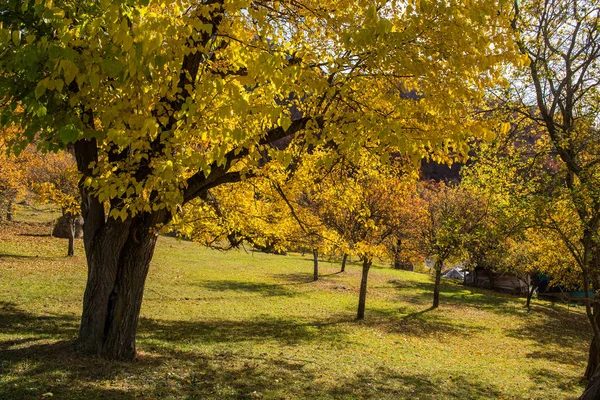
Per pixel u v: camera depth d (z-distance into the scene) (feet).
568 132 29.32
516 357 49.08
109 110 13.91
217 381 24.31
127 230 22.58
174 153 15.61
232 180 23.65
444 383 33.60
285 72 13.75
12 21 14.01
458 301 86.69
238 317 51.11
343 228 53.21
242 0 14.11
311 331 48.24
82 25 12.12
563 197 26.40
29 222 115.55
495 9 14.80
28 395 17.75
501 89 31.48
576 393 35.35
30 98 13.73
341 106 18.33
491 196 31.76
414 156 16.28
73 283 56.49
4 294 46.03
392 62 15.49
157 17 12.84
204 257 103.91
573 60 32.24
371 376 32.22
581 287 53.57
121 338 23.57
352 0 17.52
